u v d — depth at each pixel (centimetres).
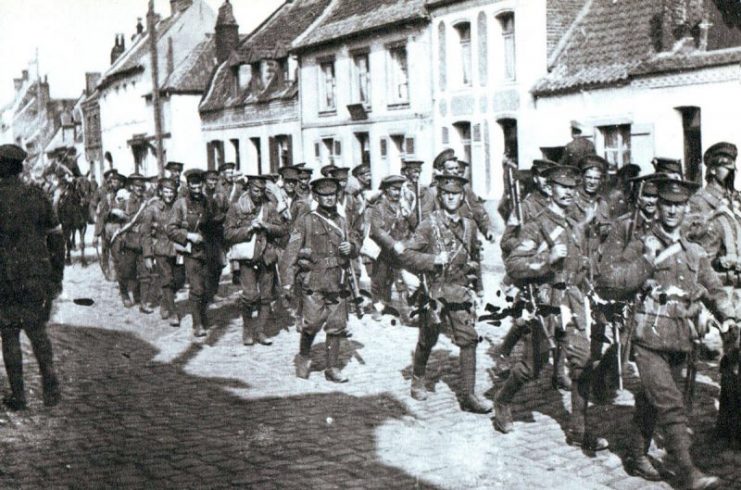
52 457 649
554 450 638
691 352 595
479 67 2473
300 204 1281
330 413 755
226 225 1082
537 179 795
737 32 1805
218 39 4269
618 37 2142
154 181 1530
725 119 1794
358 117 3038
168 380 902
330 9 3378
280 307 1319
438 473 592
